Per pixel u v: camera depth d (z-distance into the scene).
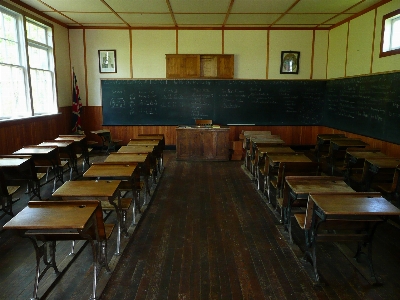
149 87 8.48
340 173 5.99
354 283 2.60
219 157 7.24
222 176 5.93
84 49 8.34
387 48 5.79
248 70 8.51
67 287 2.52
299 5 6.17
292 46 8.43
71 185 2.81
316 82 8.56
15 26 5.87
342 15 7.00
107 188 2.74
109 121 8.63
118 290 2.48
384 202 2.41
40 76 6.91
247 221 3.86
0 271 2.75
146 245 3.23
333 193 2.53
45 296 2.40
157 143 5.30
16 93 5.90
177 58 8.26
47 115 6.89
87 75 8.46
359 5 6.20
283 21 7.62
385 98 5.75
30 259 2.95
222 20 7.53
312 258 2.68
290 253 3.08
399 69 5.35
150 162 4.75
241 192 4.98
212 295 2.42
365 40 6.52
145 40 8.34
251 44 8.39
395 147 5.43
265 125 8.70
